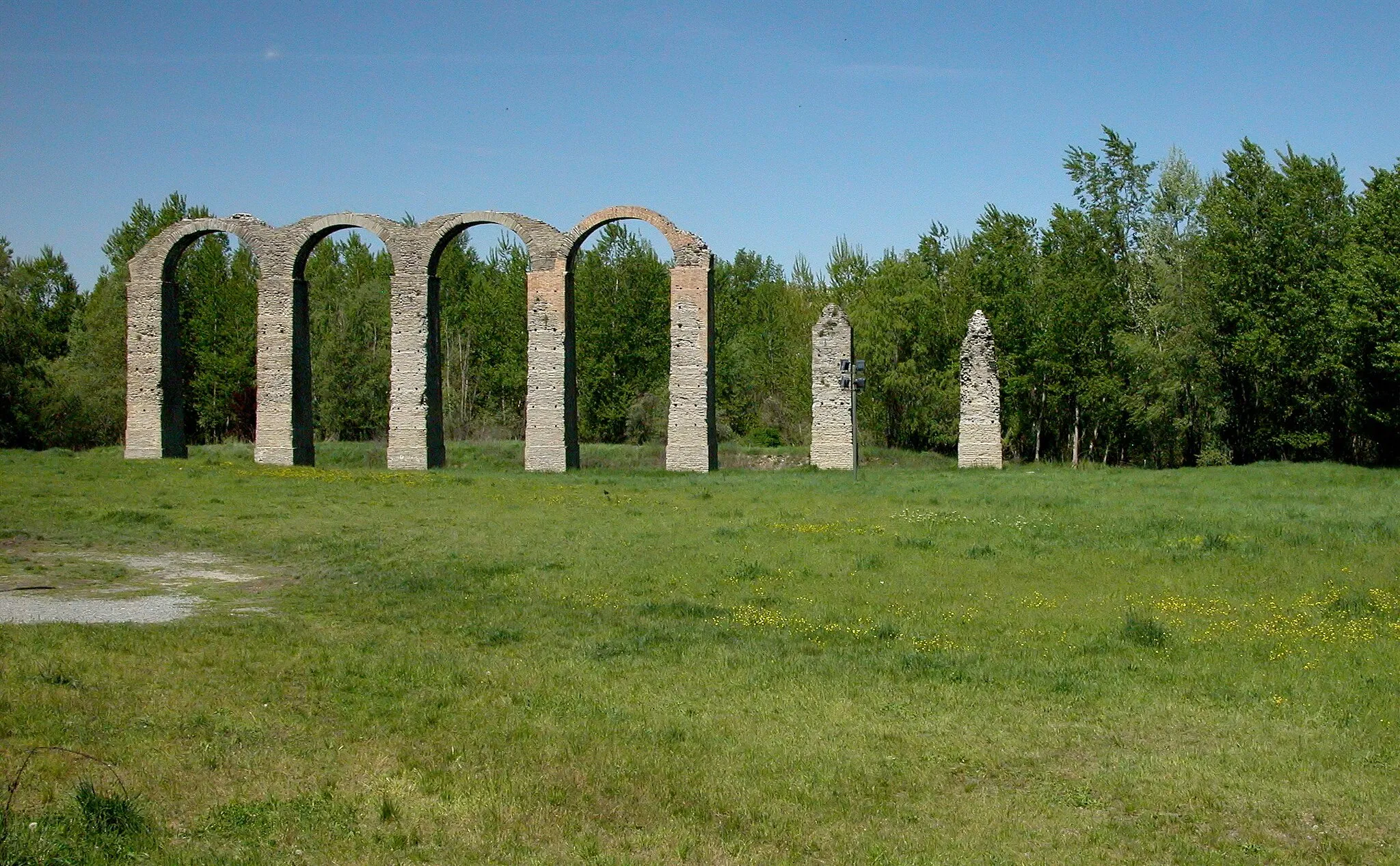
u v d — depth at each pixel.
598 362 68.56
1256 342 46.09
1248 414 49.88
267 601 17.34
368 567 20.09
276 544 22.53
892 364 59.44
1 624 14.57
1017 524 23.44
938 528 23.12
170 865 7.55
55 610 16.42
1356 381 44.84
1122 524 23.02
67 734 9.98
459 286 82.62
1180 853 8.16
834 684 12.48
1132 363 53.53
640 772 9.66
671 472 40.41
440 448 43.62
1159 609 15.96
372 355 69.56
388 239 42.62
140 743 9.91
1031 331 58.06
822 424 42.69
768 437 65.56
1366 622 14.80
